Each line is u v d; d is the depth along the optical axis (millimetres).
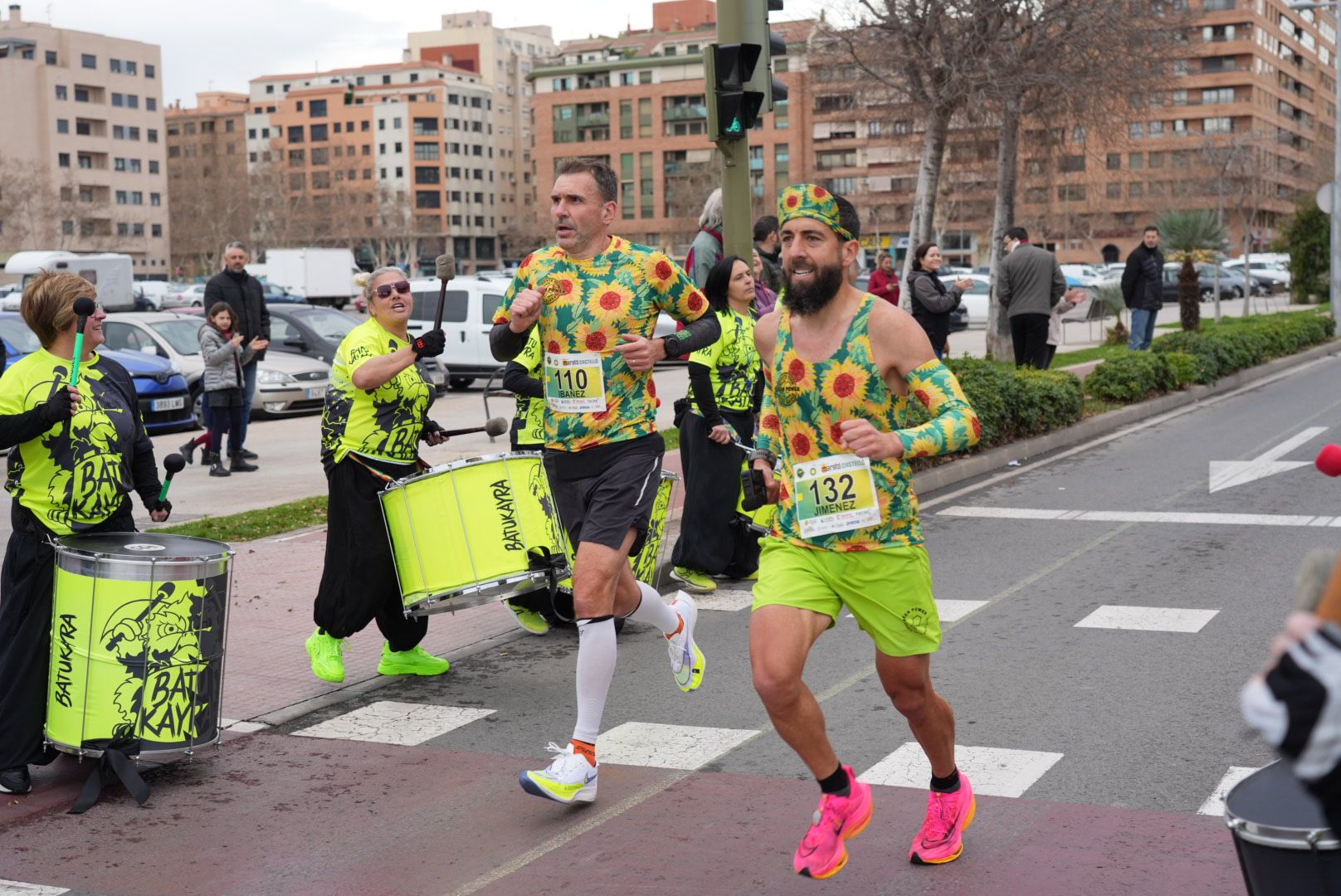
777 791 5230
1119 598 8172
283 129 182750
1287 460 13344
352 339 6480
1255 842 2637
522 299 5262
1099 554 9453
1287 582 8383
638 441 5438
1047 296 17188
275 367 20172
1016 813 4898
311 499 12188
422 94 178375
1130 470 13133
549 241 133750
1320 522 10242
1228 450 14211
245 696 6656
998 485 12609
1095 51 21062
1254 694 2326
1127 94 22969
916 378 4055
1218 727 5781
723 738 5879
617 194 5535
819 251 4070
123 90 143625
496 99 192250
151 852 4816
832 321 4160
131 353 18578
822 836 4164
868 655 7117
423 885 4469
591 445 5414
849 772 4234
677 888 4375
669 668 7027
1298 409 17469
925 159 21125
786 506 4258
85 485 5438
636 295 5426
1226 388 20500
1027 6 20516
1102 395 17625
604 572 5203
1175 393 18688
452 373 24031
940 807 4473
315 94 180625
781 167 117000
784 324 4254
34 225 123000
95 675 5227
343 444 6465
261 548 10156
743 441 8711
